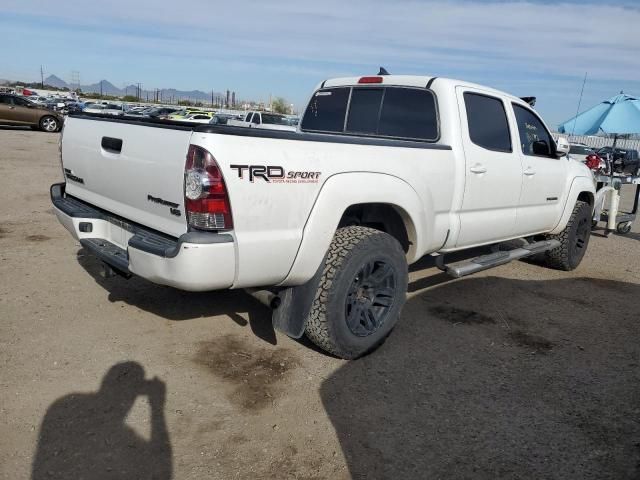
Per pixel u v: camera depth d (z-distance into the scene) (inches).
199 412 121.3
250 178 116.6
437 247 174.2
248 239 118.6
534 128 221.1
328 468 106.0
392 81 192.2
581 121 455.5
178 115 1493.6
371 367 147.7
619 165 408.8
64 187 178.5
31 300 175.6
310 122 221.8
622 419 129.3
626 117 415.2
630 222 383.2
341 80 211.8
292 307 136.9
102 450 106.5
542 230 235.6
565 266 256.5
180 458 105.9
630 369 156.3
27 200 338.3
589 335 180.5
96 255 144.4
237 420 119.3
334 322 138.7
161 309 176.2
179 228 121.4
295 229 127.0
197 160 112.6
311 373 141.9
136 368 138.2
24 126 994.1
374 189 141.3
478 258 197.2
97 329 158.4
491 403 133.1
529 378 147.5
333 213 132.5
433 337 170.4
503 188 195.5
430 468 107.7
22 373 131.6
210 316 173.3
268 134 120.9
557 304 210.2
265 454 108.8
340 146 136.2
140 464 103.3
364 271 143.9
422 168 159.0
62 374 132.7
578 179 247.8
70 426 113.1
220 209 114.3
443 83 177.8
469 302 204.7
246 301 187.2
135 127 132.3
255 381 136.2
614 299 221.5
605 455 115.0
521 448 115.7
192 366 141.4
